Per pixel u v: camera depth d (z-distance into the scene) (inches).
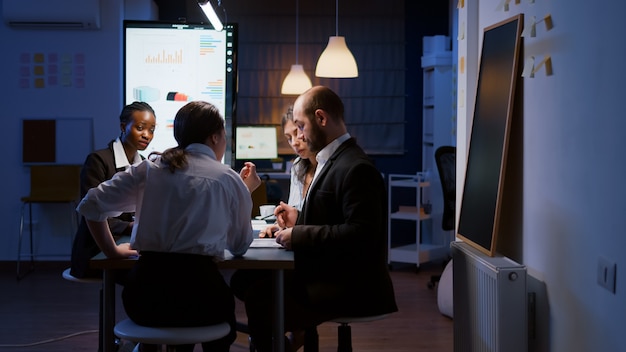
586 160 107.8
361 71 356.8
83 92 305.4
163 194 111.1
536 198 129.1
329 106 129.6
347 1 354.6
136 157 152.2
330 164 128.6
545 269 125.2
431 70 332.8
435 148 323.3
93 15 297.3
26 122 303.7
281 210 138.6
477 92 156.8
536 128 128.7
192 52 174.4
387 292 127.6
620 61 96.2
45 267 306.3
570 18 113.3
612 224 99.1
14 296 254.1
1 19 302.7
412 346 195.5
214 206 112.2
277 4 353.7
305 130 130.6
